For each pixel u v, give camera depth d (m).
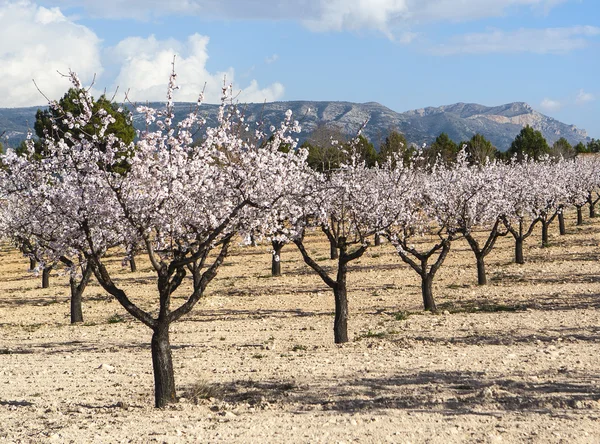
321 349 18.70
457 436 9.82
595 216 64.81
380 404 12.18
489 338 18.83
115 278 41.41
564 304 24.41
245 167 13.98
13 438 11.05
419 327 21.48
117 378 16.22
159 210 12.92
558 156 80.69
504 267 36.25
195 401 13.25
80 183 12.57
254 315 26.31
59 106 12.16
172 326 24.48
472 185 29.47
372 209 20.55
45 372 17.30
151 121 12.97
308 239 58.75
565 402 11.48
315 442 9.84
